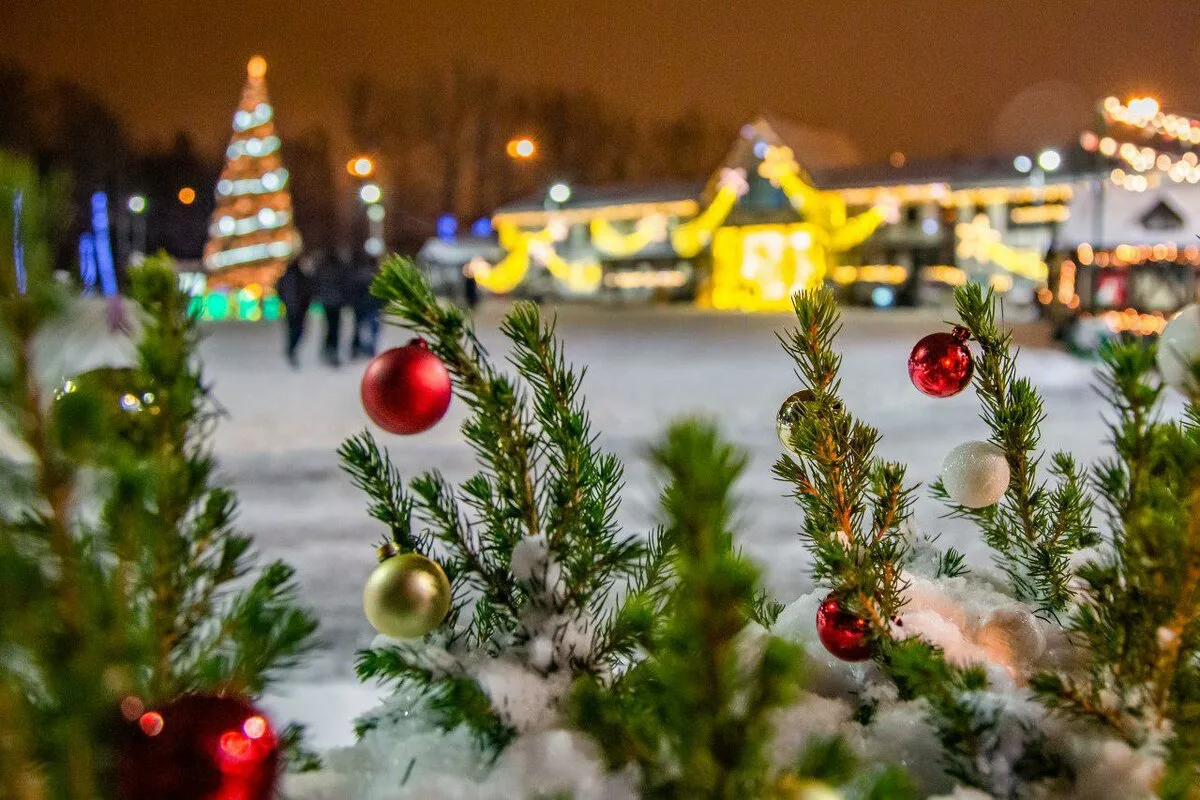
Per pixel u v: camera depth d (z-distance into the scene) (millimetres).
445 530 1503
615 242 43625
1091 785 1146
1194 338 1167
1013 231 35844
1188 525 1176
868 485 1770
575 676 1276
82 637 895
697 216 41469
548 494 1431
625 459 6812
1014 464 1746
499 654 1345
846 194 37969
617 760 1057
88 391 903
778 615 1770
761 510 5449
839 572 1442
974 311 1764
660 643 1012
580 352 18375
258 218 37062
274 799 924
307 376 13953
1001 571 1859
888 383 12609
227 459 7379
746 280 40250
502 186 55000
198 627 1104
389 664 1268
